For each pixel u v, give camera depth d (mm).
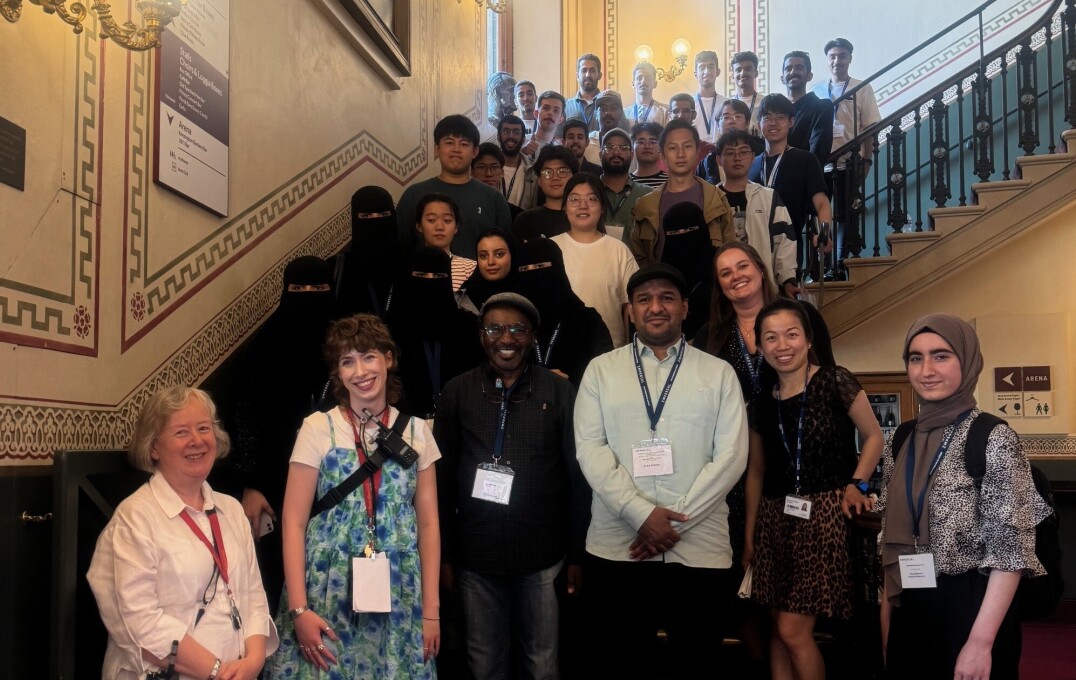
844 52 9812
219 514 3094
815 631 4672
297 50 5340
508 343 3844
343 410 3430
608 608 3791
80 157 3234
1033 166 7523
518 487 3795
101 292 3348
